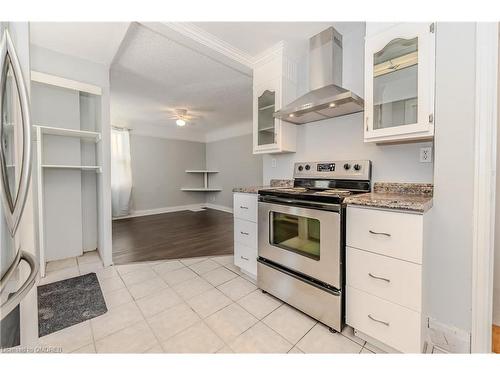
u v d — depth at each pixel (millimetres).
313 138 2209
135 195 5461
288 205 1684
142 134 5543
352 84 1977
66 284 2086
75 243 2709
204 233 3844
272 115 2252
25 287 803
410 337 1163
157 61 2547
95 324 1531
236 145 5926
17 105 862
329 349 1313
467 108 1193
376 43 1484
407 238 1154
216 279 2188
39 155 2123
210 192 6770
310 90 2043
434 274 1313
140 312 1665
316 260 1519
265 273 1892
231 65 2373
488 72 1142
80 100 2715
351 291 1382
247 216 2154
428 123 1303
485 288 1182
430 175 1513
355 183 1831
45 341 1369
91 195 2875
